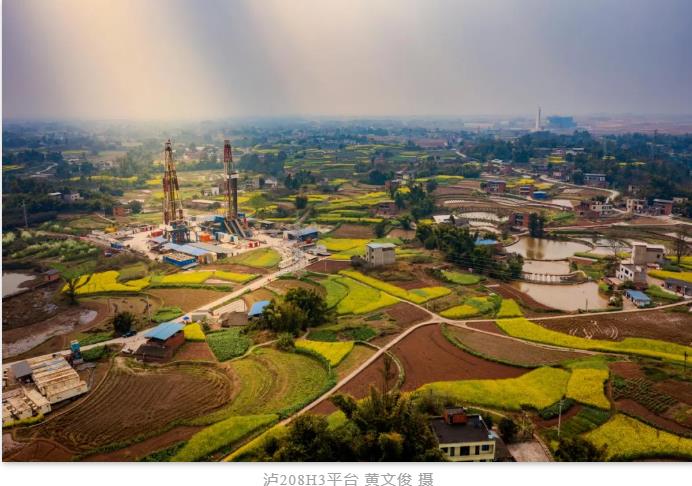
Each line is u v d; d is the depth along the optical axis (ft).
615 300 329.72
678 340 272.10
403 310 323.16
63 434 196.85
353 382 230.48
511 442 182.50
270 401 217.15
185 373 245.45
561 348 264.93
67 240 506.48
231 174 545.44
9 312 333.62
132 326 299.99
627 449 176.35
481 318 309.63
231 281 393.50
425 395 200.85
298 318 290.15
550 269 428.15
